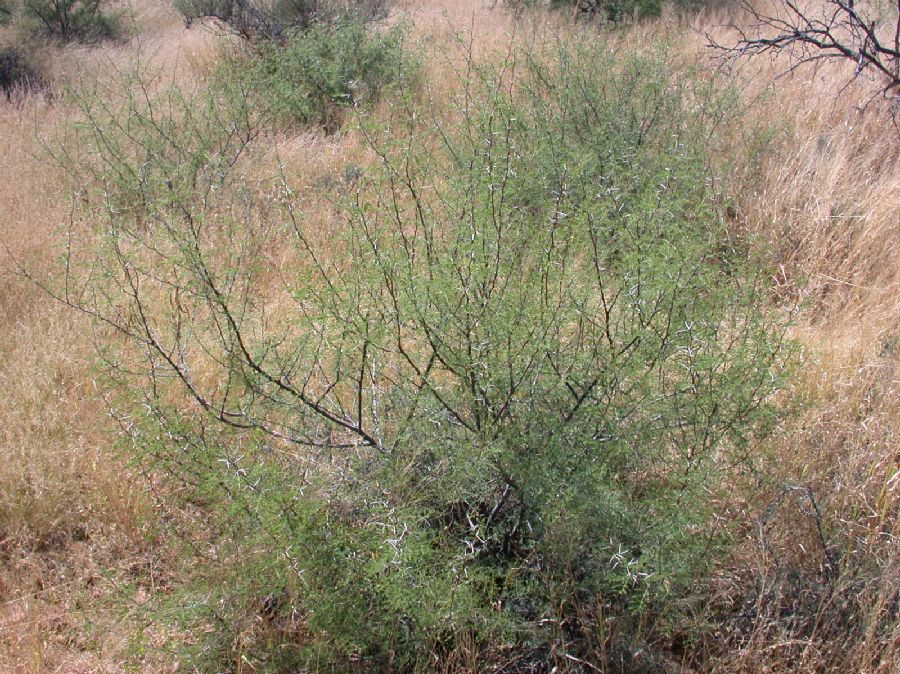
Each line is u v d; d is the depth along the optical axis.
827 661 2.54
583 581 2.60
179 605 2.57
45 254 4.95
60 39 11.39
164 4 13.60
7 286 4.64
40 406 3.62
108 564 3.06
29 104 8.55
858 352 3.86
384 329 2.62
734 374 2.70
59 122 7.02
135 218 4.22
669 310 2.57
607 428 2.72
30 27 11.38
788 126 5.67
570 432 2.67
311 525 2.51
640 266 2.59
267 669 2.53
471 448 2.61
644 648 2.52
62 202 5.58
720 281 3.12
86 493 3.30
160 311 3.82
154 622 2.61
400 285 2.58
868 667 2.45
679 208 3.03
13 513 3.18
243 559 2.63
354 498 2.71
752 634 2.52
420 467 2.91
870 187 5.08
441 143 3.95
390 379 2.99
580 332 2.73
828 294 4.52
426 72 7.52
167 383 3.14
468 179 2.84
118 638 2.71
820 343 3.86
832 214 4.93
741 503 2.92
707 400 2.65
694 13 9.58
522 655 2.58
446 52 7.85
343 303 2.65
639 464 2.74
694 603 2.66
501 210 2.64
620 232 2.79
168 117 6.14
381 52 7.41
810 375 3.56
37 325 4.18
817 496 2.99
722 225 3.34
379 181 2.79
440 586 2.38
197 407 3.49
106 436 3.41
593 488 2.58
